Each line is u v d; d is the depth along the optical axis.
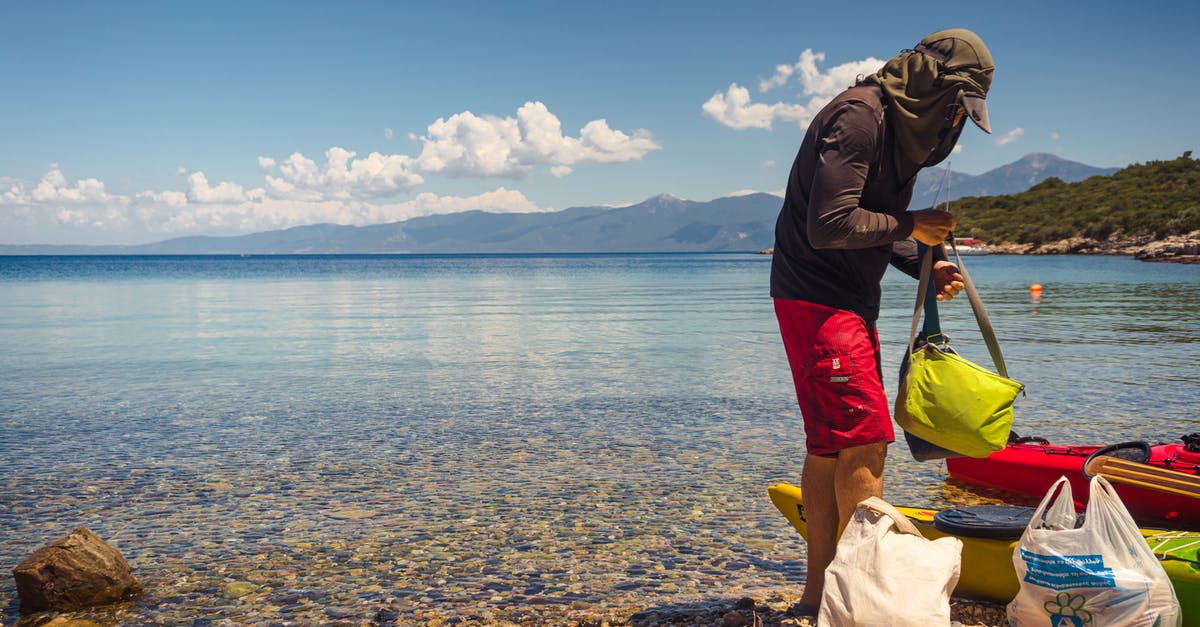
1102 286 40.28
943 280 3.27
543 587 4.30
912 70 2.96
